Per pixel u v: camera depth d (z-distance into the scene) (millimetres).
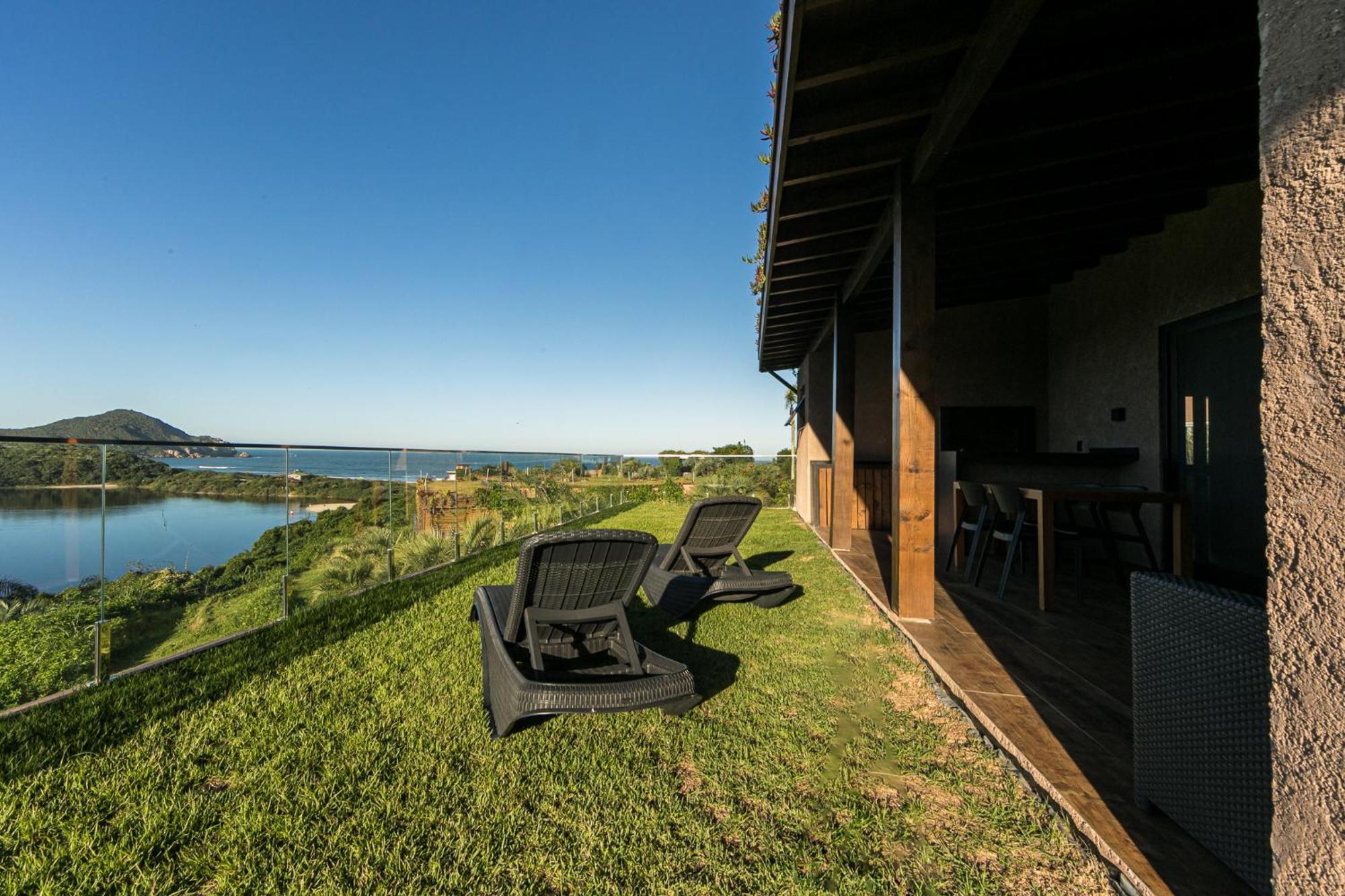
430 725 2338
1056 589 4363
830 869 1502
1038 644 3080
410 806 1789
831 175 3410
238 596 3656
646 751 2115
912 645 3172
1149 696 1563
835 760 2047
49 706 2547
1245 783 1223
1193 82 2836
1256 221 3807
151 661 3084
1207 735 1339
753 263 8953
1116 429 5387
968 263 5605
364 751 2119
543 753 2111
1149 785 1555
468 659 3104
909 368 3475
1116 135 3268
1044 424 7062
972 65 2410
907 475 3518
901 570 3549
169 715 2434
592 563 2479
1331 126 775
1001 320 7223
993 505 4488
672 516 10492
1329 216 778
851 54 2471
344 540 4598
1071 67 2666
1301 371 818
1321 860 785
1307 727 806
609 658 2811
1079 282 6113
